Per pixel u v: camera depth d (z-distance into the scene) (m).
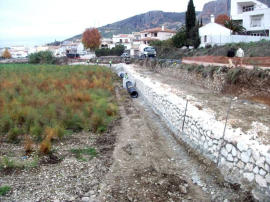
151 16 196.00
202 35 39.22
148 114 14.29
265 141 7.45
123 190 6.46
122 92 20.89
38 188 6.47
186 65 23.88
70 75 24.41
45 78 21.64
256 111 11.26
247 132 8.23
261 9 37.66
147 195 6.24
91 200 6.04
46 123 10.76
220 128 7.80
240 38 34.19
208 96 14.98
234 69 15.85
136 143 9.75
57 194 6.23
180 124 10.19
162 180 6.95
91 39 75.94
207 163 7.56
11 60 77.81
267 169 5.48
